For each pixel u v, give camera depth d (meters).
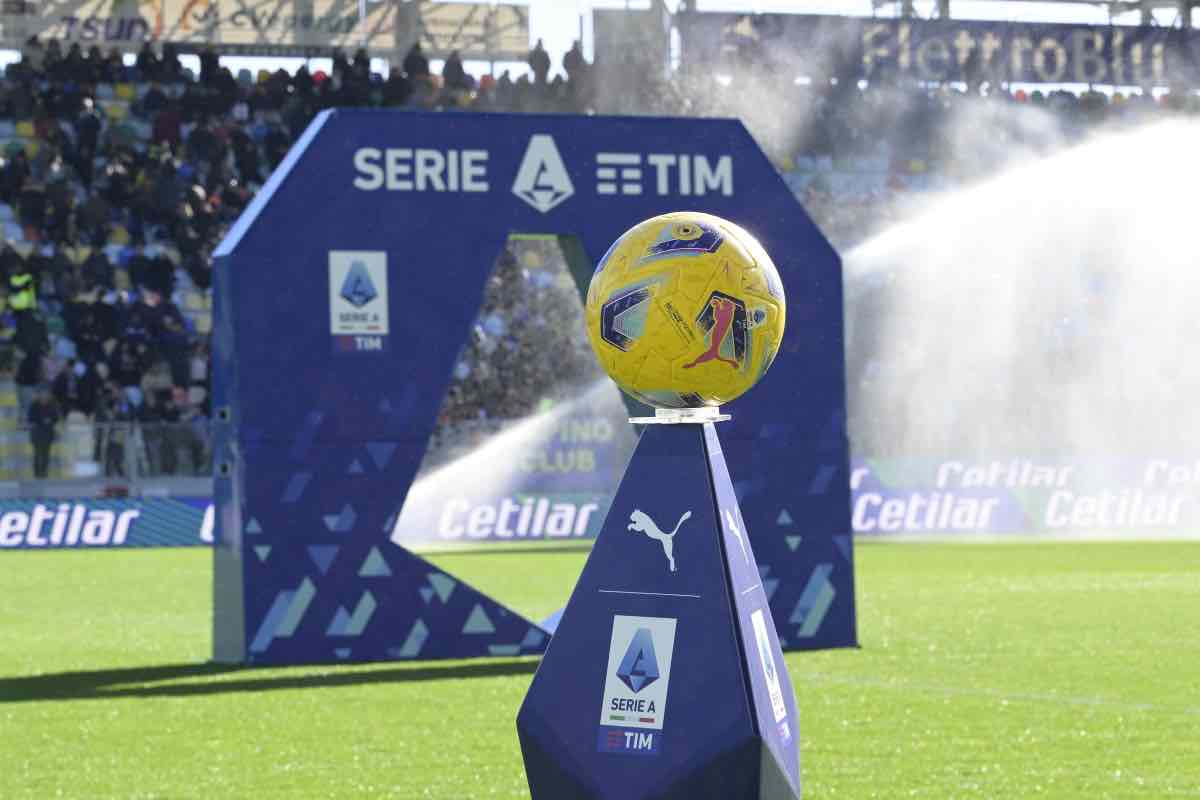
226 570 10.83
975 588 16.62
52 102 28.91
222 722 8.37
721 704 4.23
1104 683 9.46
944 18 34.00
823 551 11.27
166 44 30.16
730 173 11.10
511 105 31.31
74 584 18.02
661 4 32.59
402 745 7.61
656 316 4.43
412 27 32.03
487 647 10.82
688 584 4.32
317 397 10.56
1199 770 6.78
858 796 6.30
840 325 11.31
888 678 9.73
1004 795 6.30
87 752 7.55
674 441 4.42
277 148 29.45
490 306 28.34
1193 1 35.50
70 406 25.25
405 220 10.67
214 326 10.74
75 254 27.92
